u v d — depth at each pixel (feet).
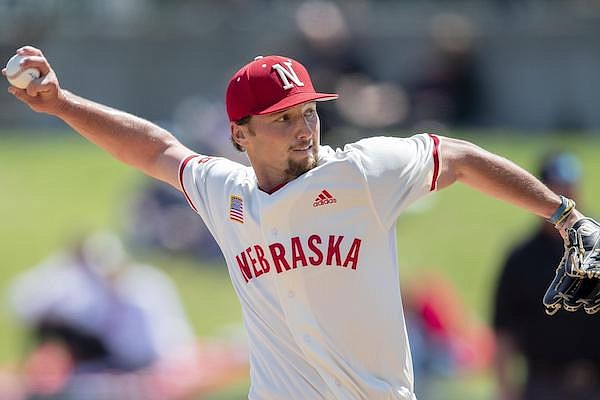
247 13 256.93
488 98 231.91
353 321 51.70
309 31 169.89
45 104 55.47
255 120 51.44
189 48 248.52
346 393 52.21
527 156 186.91
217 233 54.60
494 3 256.93
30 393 108.47
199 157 56.29
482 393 105.19
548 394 88.28
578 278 51.24
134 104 248.32
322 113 154.10
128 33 249.96
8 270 159.53
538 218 87.71
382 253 51.78
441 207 183.01
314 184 50.88
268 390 53.52
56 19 254.06
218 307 144.36
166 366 116.67
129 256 161.79
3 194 193.26
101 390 108.99
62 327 115.14
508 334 89.40
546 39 234.99
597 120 231.71
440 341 110.52
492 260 157.89
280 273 51.96
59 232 174.81
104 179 200.54
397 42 238.89
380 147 51.31
